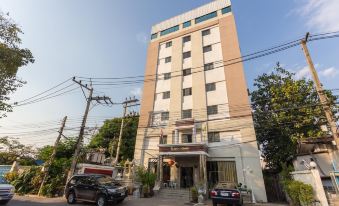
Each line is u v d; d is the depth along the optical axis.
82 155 22.64
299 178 14.41
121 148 34.62
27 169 21.97
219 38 27.91
